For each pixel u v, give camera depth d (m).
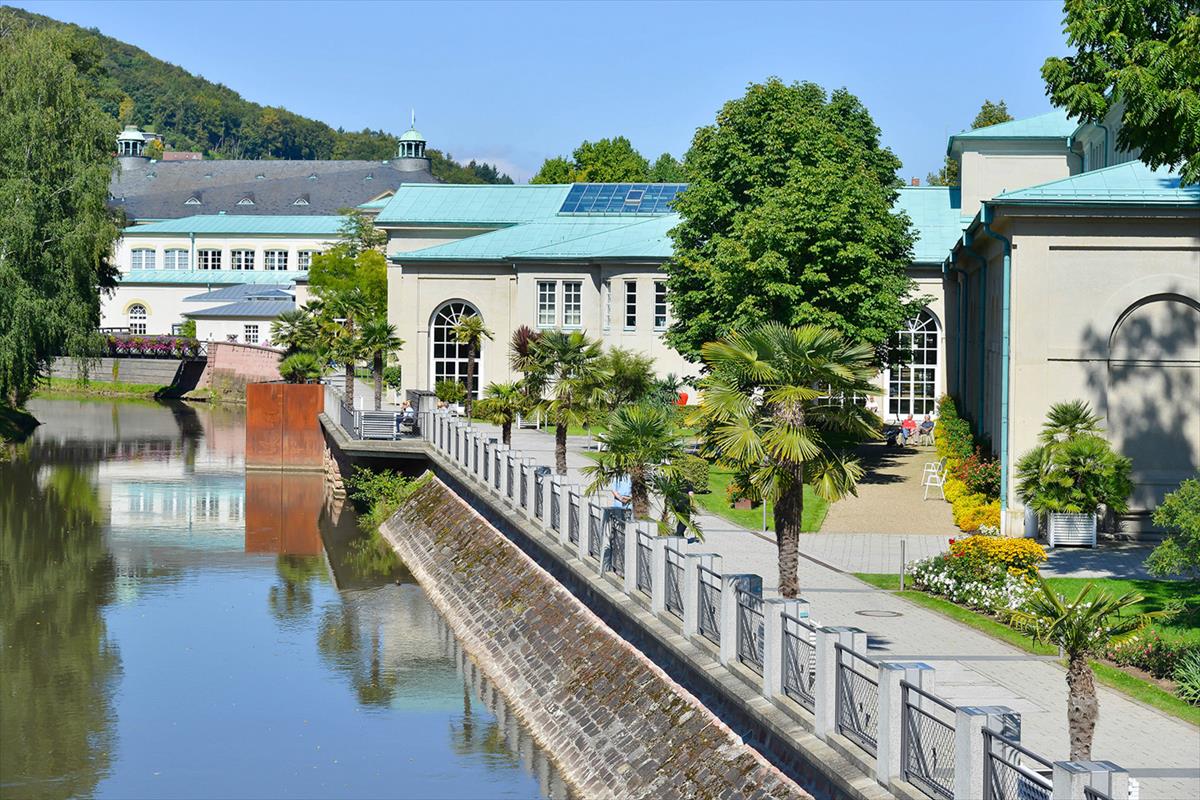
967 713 11.84
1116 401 33.34
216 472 62.94
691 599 19.48
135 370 111.19
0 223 65.38
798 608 16.30
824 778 14.50
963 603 24.31
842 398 20.20
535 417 56.88
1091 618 13.64
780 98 46.97
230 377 106.06
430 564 38.84
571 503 27.55
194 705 26.75
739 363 19.95
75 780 22.61
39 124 67.88
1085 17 28.09
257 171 171.75
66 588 37.72
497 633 29.62
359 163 172.75
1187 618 23.38
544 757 22.91
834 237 42.09
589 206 73.25
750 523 34.28
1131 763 15.45
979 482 36.56
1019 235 33.19
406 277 67.56
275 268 141.62
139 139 172.62
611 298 62.50
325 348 77.69
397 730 24.92
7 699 27.14
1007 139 61.56
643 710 20.55
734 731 17.53
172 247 141.62
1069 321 33.28
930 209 63.38
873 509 37.41
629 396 38.19
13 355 66.00
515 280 67.06
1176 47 26.50
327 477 59.38
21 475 60.81
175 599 36.34
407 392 60.88
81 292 69.50
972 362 50.75
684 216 48.75
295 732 24.95
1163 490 33.03
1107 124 49.88
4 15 76.69
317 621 33.78
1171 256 33.03
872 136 52.72
